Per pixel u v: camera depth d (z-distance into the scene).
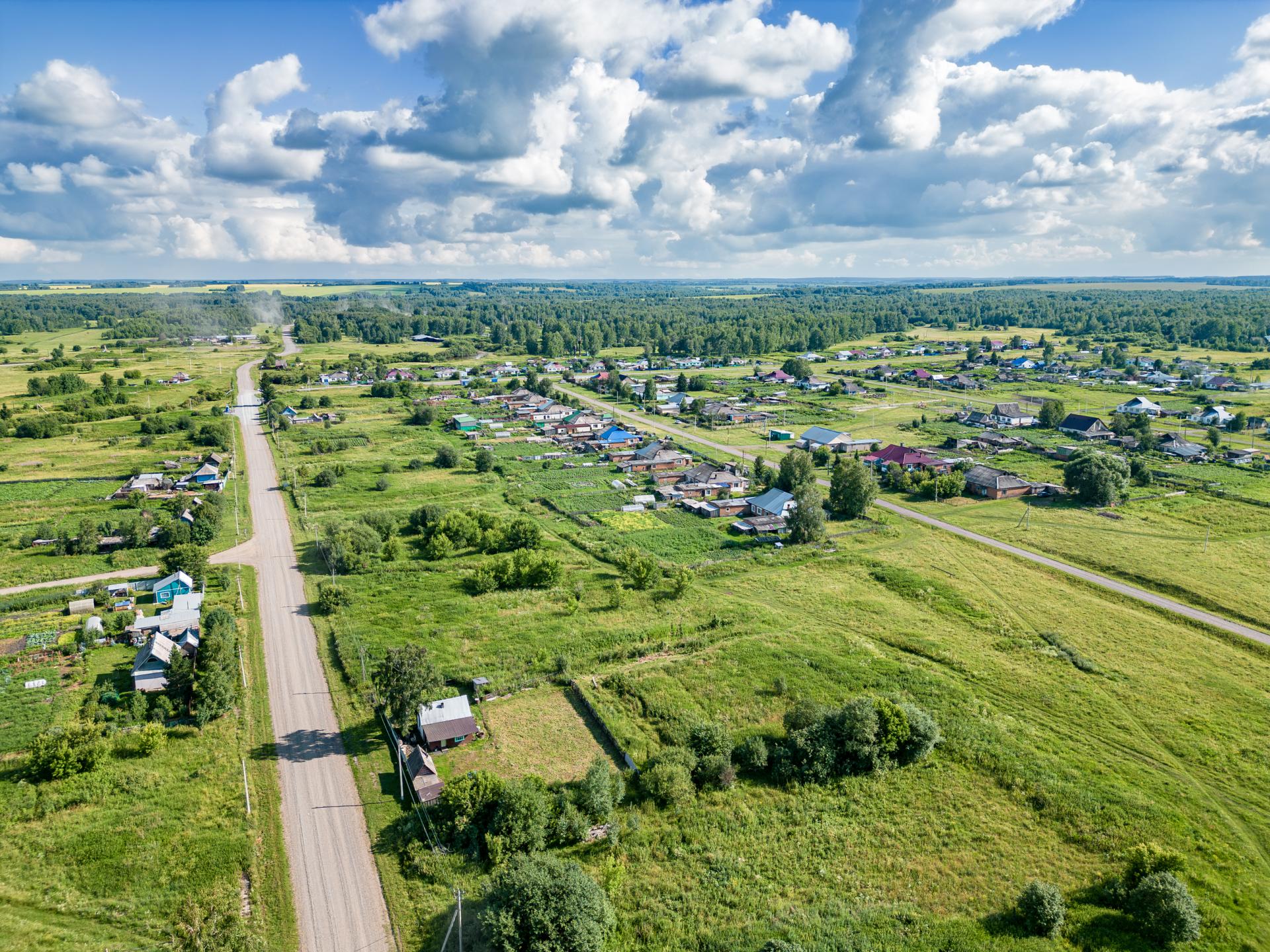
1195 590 91.81
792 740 61.28
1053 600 92.12
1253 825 53.91
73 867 50.06
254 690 72.25
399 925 46.06
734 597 94.06
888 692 71.19
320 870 50.50
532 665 76.12
